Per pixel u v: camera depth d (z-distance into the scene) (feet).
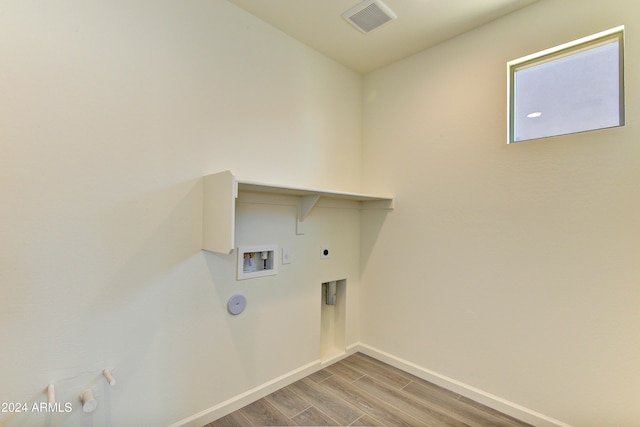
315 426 5.70
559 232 5.63
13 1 3.92
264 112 6.73
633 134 4.93
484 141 6.63
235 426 5.67
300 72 7.49
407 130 8.09
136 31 4.93
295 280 7.38
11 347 3.91
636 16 4.92
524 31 6.11
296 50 7.39
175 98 5.36
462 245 6.93
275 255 6.93
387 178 8.53
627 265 4.96
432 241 7.48
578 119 5.64
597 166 5.24
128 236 4.84
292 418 5.92
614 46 5.30
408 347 7.89
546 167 5.78
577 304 5.41
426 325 7.54
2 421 3.87
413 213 7.90
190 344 5.57
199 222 5.66
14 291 3.93
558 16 5.70
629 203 4.95
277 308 6.98
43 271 4.13
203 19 5.74
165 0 5.26
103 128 4.59
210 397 5.83
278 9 6.32
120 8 4.77
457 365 6.94
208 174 5.77
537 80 6.14
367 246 8.98
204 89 5.74
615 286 5.06
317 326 7.91
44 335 4.14
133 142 4.88
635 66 4.92
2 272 3.85
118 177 4.74
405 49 7.78
